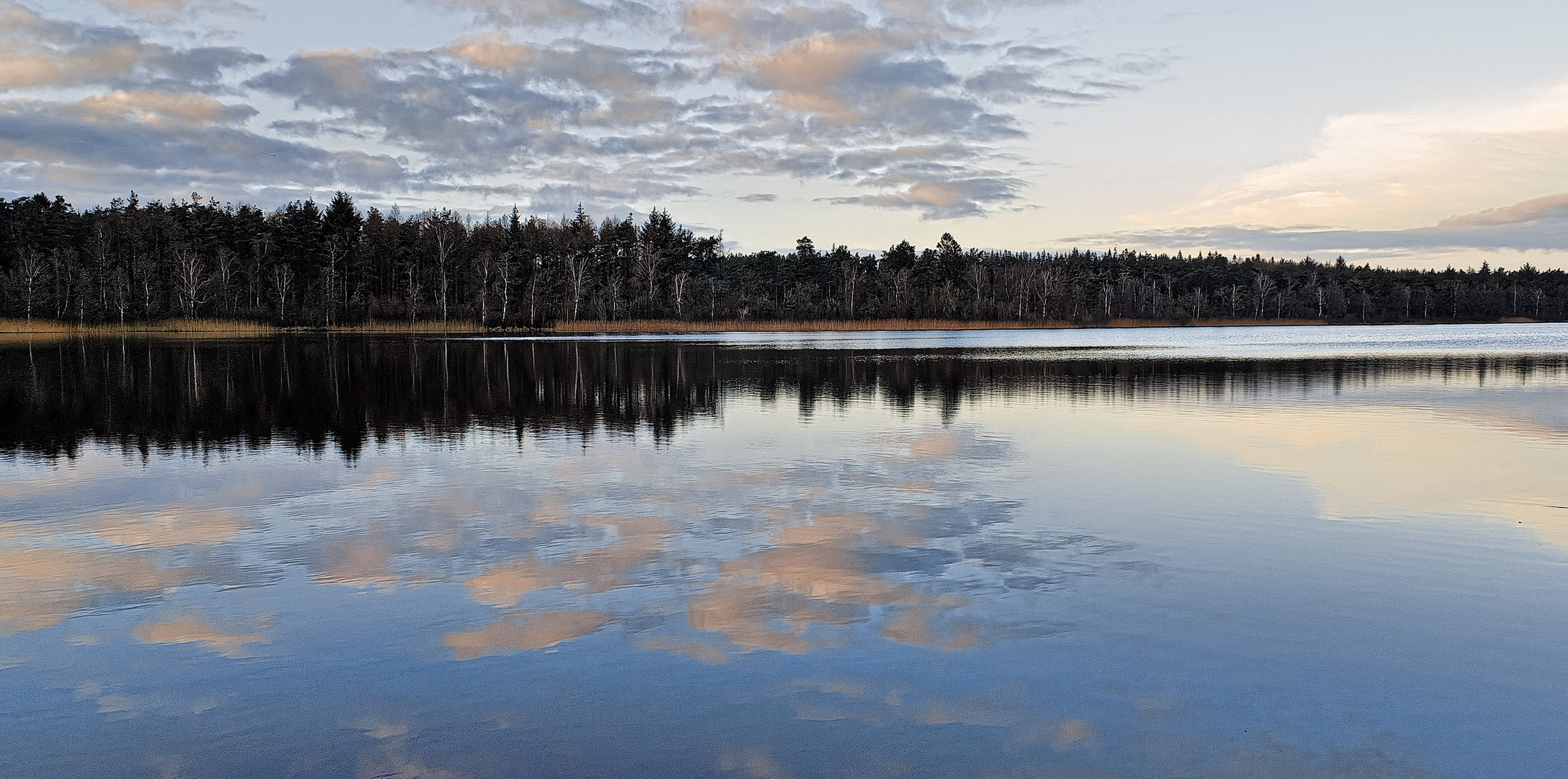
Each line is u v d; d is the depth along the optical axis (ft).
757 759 20.93
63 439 74.79
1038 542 40.57
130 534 42.45
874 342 323.57
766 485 54.24
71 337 327.67
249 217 477.36
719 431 79.25
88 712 23.58
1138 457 64.95
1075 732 22.26
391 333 393.50
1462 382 129.18
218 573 35.96
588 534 42.19
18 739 22.16
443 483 55.21
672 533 42.32
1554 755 21.21
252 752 21.43
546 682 25.13
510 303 483.51
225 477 57.31
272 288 456.86
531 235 556.51
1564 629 29.30
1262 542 40.65
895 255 642.63
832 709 23.47
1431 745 21.71
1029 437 75.05
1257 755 21.17
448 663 26.50
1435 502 49.16
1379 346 277.64
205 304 427.74
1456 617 30.45
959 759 20.94
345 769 20.58
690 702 23.89
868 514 46.34
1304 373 149.69
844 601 32.22
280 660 26.84
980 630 29.27
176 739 22.08
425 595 32.91
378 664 26.45
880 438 74.84
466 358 193.98
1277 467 60.44
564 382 132.46
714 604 31.76
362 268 464.65
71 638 28.81
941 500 50.01
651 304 504.43
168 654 27.40
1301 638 28.50
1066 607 31.60
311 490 52.75
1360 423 83.87
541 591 33.35
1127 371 154.92
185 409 97.04
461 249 516.32
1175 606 31.65
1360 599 32.42
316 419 88.07
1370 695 24.36
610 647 27.73
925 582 34.47
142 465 62.23
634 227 565.53
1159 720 22.90
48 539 41.57
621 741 21.79
